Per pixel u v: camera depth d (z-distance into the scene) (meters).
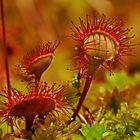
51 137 0.14
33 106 0.13
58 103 0.14
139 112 0.16
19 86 0.22
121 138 0.15
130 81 0.21
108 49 0.14
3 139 0.14
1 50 0.33
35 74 0.14
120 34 0.14
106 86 0.21
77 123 0.14
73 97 0.15
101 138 0.14
